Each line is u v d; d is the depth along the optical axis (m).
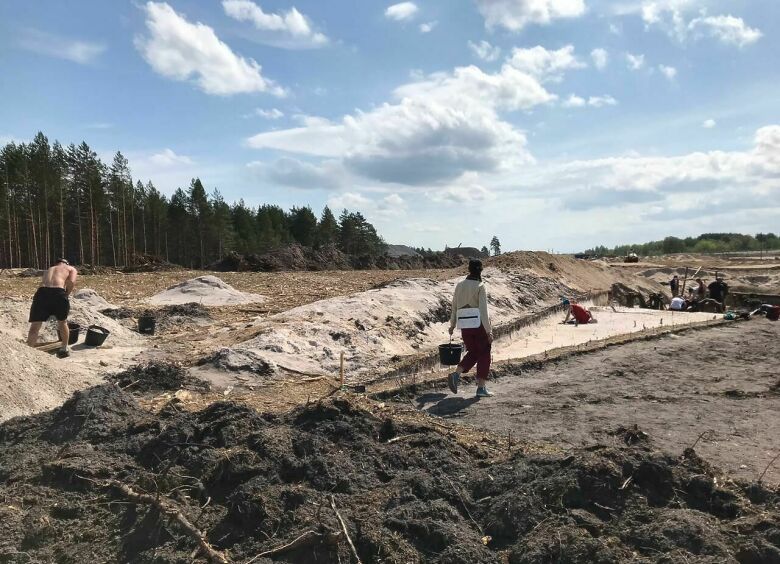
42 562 3.60
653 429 6.44
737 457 5.53
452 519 3.77
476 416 7.00
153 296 18.30
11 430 5.43
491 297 17.19
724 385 8.55
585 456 4.05
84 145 49.34
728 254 79.31
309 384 8.17
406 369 9.41
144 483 4.23
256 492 3.97
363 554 3.48
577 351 10.79
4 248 48.19
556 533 3.48
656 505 3.74
